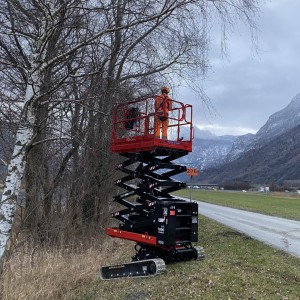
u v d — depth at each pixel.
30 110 7.87
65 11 8.18
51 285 9.39
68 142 12.59
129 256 11.81
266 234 15.76
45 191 13.30
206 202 45.69
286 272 8.59
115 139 10.37
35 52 7.91
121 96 13.15
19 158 7.75
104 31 8.17
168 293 7.40
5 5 9.12
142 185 9.63
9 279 8.78
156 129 9.07
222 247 12.22
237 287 7.28
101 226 15.24
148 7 8.54
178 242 9.12
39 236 12.63
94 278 10.02
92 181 15.39
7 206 7.60
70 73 9.54
